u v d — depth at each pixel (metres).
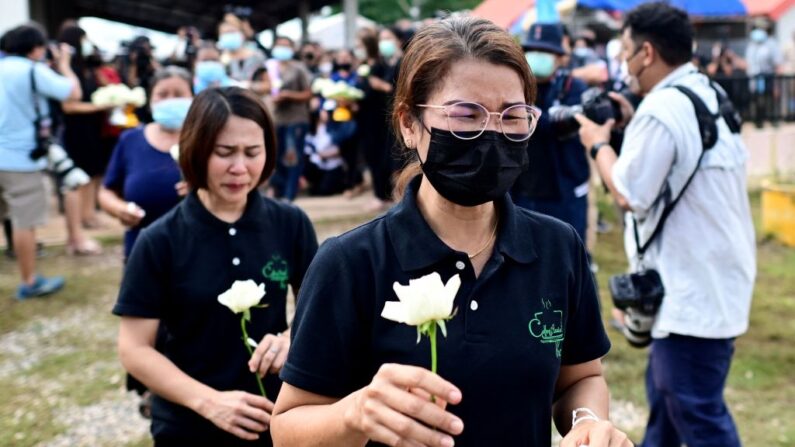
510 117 1.56
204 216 2.51
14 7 10.41
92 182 8.73
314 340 1.61
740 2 12.18
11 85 6.08
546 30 4.54
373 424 1.35
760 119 11.87
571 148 4.45
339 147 10.80
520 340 1.60
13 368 5.13
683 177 2.93
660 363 3.10
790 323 5.72
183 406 2.45
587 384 1.82
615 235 8.28
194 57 10.01
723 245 2.95
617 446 1.53
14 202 6.29
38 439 4.20
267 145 2.60
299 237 2.65
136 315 2.46
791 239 8.20
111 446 4.14
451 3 27.48
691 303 2.95
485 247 1.67
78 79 8.29
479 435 1.57
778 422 4.21
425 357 1.55
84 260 7.63
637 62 3.17
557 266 1.70
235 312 2.32
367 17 30.11
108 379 4.96
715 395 3.03
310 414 1.55
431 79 1.57
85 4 24.64
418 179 1.70
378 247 1.62
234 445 2.45
